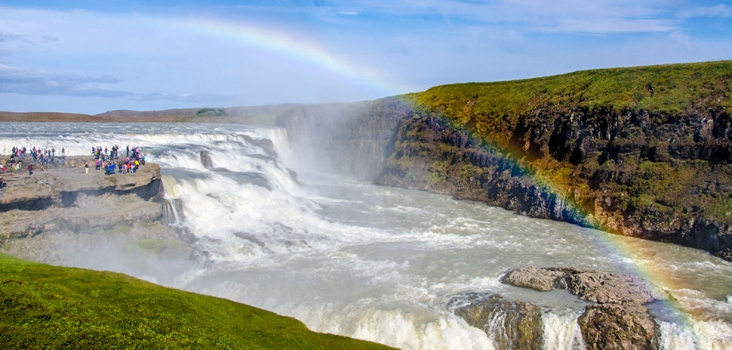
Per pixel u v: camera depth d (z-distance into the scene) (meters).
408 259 52.75
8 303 25.89
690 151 68.31
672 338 37.09
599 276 45.62
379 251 55.31
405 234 63.22
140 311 29.03
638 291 42.75
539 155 87.00
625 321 37.97
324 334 34.50
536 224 70.31
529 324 38.91
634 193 68.38
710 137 67.62
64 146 82.00
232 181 70.56
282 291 44.19
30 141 79.62
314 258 52.72
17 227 42.53
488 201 85.19
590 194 72.50
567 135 83.69
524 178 82.81
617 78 90.62
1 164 58.44
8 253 39.97
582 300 41.88
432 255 54.28
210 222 59.84
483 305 40.94
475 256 54.19
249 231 59.44
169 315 29.50
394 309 40.59
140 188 55.69
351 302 42.12
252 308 36.16
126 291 31.66
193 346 26.39
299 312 41.22
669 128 71.62
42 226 44.25
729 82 73.19
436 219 71.62
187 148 90.50
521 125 94.44
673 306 40.88
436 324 38.75
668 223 62.53
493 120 101.06
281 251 54.69
